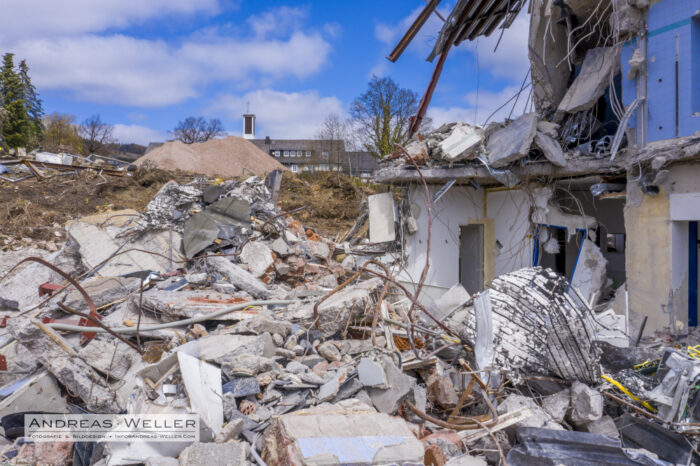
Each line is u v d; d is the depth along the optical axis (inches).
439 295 457.1
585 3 375.2
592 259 371.9
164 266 387.5
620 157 330.6
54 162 945.5
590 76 378.0
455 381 233.0
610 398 218.7
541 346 217.3
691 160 288.5
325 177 1142.3
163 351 222.4
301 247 446.3
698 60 293.0
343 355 228.8
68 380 194.7
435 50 475.5
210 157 1408.7
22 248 551.8
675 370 199.5
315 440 142.0
